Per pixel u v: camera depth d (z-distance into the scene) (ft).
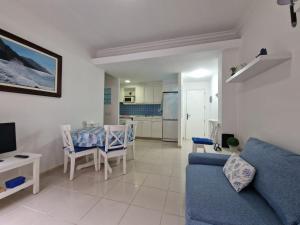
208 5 7.39
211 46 9.36
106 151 8.11
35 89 8.07
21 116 7.50
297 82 4.21
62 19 8.57
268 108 5.67
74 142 8.31
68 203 5.94
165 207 5.77
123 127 8.54
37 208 5.62
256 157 4.49
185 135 20.61
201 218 3.29
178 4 7.34
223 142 9.03
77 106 11.03
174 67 13.34
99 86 13.43
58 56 9.39
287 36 4.62
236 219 3.18
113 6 7.52
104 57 12.14
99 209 5.61
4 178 6.91
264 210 3.43
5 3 6.82
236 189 4.21
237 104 8.95
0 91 6.69
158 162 10.89
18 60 7.28
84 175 8.46
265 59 4.64
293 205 2.80
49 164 8.96
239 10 7.70
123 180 7.95
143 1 7.16
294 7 3.37
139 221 5.03
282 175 3.29
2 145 6.06
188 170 5.74
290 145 4.49
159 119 19.80
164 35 10.27
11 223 4.85
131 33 10.07
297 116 4.21
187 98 20.58
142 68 13.71
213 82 16.55
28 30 7.80
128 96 21.88
